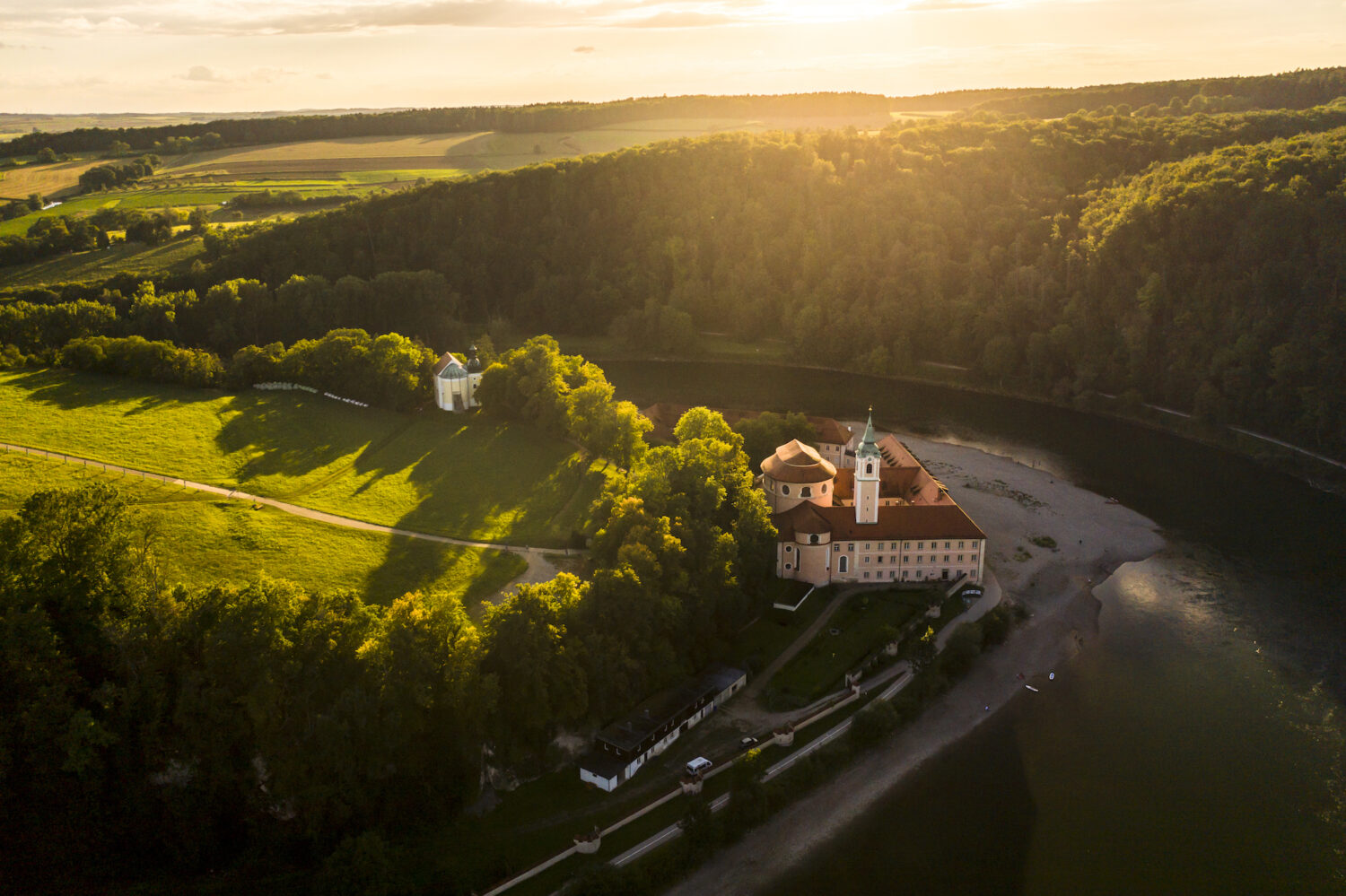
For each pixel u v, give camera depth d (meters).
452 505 186.62
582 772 124.88
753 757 125.56
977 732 138.75
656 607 141.00
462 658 118.88
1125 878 114.00
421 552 165.62
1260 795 126.06
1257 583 179.38
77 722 104.75
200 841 109.56
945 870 115.81
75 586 115.69
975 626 154.62
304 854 111.56
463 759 118.62
